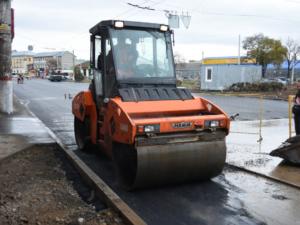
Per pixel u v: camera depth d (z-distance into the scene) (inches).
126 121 193.2
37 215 169.2
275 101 789.2
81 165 243.1
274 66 1924.2
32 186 208.8
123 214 166.4
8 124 421.4
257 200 192.4
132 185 201.2
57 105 695.1
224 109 621.3
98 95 252.8
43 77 3248.0
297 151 247.9
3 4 491.8
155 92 221.5
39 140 327.0
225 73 1131.3
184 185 215.5
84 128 291.4
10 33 507.5
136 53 232.2
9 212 170.2
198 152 207.0
